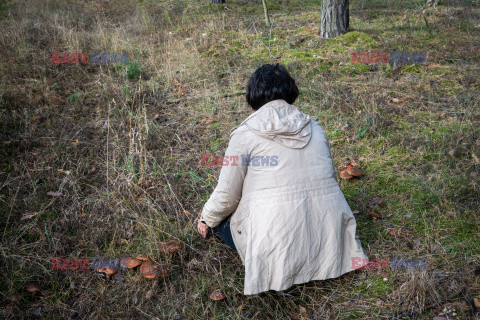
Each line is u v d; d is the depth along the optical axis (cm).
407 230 265
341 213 207
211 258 249
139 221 266
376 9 807
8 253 248
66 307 221
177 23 757
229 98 459
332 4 618
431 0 780
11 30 634
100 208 292
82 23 733
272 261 197
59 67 536
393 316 206
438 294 209
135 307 220
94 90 483
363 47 581
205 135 392
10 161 344
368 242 258
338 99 429
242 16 787
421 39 605
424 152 342
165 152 364
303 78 488
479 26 643
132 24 751
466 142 342
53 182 318
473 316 198
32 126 388
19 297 221
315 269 206
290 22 731
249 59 557
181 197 306
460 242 249
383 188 308
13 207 291
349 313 212
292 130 198
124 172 327
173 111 438
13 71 507
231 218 217
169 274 236
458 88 448
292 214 196
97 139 382
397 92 448
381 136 370
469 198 283
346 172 317
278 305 217
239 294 228
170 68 518
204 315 215
